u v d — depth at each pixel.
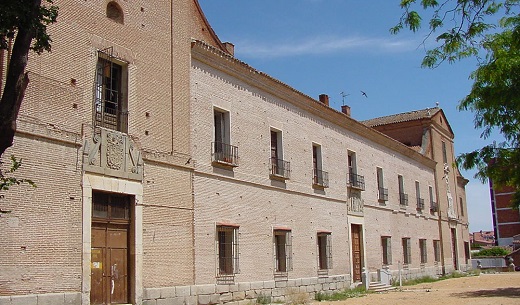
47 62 14.97
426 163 46.12
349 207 31.62
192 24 22.67
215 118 22.50
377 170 36.81
